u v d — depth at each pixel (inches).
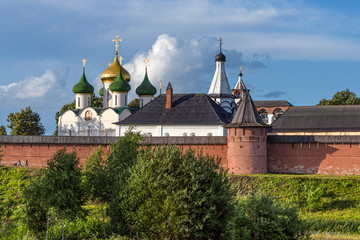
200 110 3639.3
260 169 2945.4
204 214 1662.2
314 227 2308.1
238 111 3024.1
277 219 1892.2
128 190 1765.5
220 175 1733.5
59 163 1856.5
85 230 2022.6
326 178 2733.8
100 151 2028.8
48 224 1829.5
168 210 1654.8
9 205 1973.4
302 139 2982.3
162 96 3826.3
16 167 3004.4
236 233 1841.8
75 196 1875.0
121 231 1814.7
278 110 6707.7
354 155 2901.1
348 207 2559.1
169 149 1774.1
